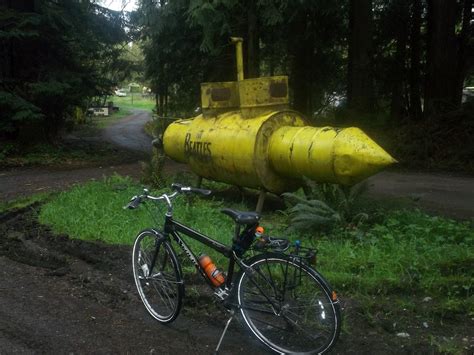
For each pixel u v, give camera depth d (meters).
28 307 5.05
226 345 4.29
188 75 21.52
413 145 16.88
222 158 8.77
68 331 4.52
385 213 7.72
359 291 5.21
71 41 19.83
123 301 5.23
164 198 4.66
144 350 4.19
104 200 9.29
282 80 8.65
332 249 6.24
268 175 8.33
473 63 21.14
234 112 9.16
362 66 19.08
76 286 5.64
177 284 4.47
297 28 20.08
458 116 17.27
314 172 7.54
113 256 6.47
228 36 17.75
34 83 18.11
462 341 4.25
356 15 19.12
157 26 17.59
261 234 4.11
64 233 7.50
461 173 14.73
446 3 18.38
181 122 10.49
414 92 21.39
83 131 34.59
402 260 5.73
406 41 21.91
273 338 4.25
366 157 6.95
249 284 4.16
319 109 25.61
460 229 7.04
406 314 4.75
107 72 22.17
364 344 4.24
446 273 5.58
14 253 6.84
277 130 8.32
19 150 18.59
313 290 4.02
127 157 19.52
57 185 12.18
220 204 9.16
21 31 17.30
